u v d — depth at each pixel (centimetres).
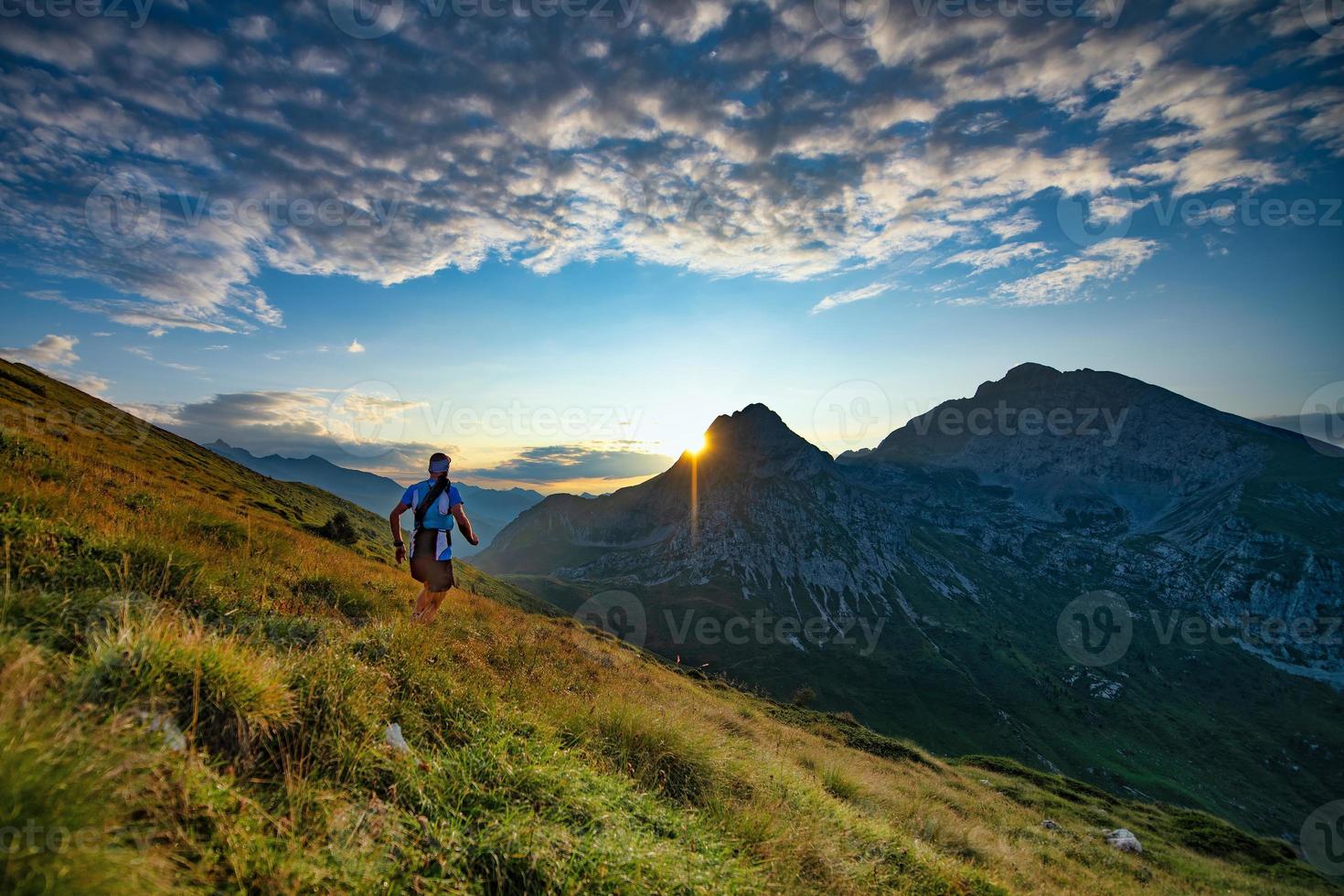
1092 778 13088
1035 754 13550
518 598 11119
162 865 254
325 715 449
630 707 779
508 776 477
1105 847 2150
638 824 492
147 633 397
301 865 296
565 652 1373
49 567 518
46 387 6338
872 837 736
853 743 3494
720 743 831
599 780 542
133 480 1395
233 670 407
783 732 2305
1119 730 16100
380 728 482
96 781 266
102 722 322
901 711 14800
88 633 405
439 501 898
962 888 675
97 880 230
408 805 410
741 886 445
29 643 367
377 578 1415
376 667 583
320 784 376
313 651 556
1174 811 3600
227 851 292
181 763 316
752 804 664
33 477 846
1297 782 14600
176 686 377
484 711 599
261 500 5716
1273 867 2572
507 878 364
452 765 468
